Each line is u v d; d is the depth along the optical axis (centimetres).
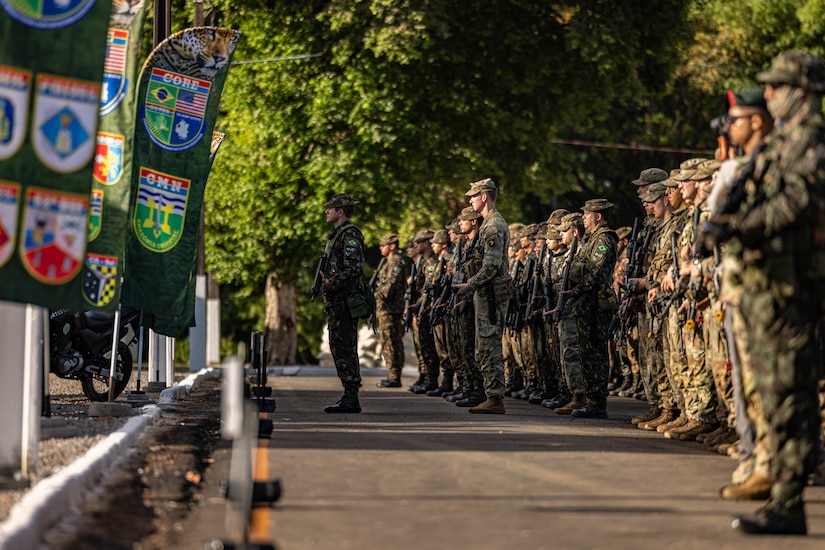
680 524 1695
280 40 7144
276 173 7200
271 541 1565
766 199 1642
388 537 1593
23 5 1906
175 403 3897
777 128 1703
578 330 3616
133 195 3238
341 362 3600
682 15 7662
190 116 3275
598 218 3675
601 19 7344
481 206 3684
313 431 2948
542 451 2534
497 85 7394
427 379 4897
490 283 3666
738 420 2081
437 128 7181
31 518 1512
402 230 7300
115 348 3247
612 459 2414
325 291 3591
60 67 1925
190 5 7400
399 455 2439
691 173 2608
